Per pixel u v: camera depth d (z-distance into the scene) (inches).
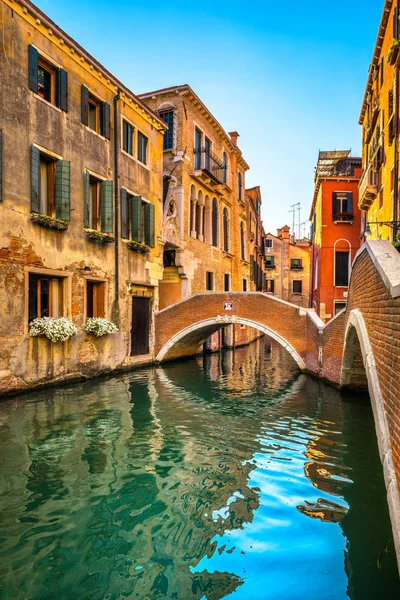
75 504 183.8
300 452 256.5
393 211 437.7
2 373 355.3
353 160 974.4
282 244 1731.1
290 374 567.8
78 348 450.0
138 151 585.3
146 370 574.2
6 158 356.2
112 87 514.6
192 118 764.6
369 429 306.8
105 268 498.0
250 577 136.8
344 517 176.2
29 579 133.9
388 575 138.1
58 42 418.9
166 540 157.5
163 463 233.8
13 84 364.2
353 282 311.9
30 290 395.2
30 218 381.4
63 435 276.8
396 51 407.2
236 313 594.6
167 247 720.3
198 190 799.1
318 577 136.9
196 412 350.0
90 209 468.4
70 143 437.1
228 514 177.6
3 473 215.5
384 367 174.2
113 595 127.3
